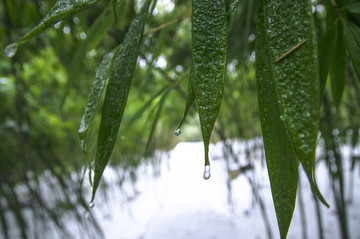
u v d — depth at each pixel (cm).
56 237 120
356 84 58
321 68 21
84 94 91
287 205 13
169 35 80
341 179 70
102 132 16
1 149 93
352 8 20
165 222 113
